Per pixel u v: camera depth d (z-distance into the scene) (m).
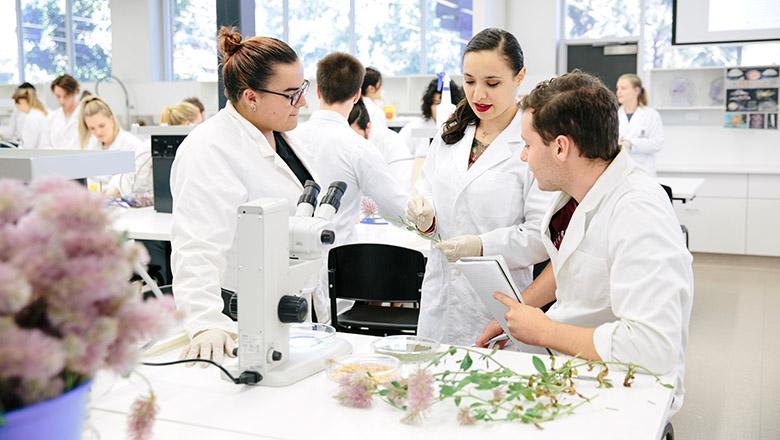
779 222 6.95
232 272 1.89
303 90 1.98
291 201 2.00
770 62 7.30
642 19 7.69
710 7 7.26
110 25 9.88
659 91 7.60
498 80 2.15
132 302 0.79
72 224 0.73
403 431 1.24
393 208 2.87
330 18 8.92
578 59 8.04
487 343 1.93
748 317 5.17
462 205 2.30
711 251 7.24
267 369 1.44
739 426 3.36
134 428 0.97
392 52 8.67
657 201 1.53
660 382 1.43
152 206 4.39
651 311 1.45
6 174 1.19
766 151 7.29
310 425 1.27
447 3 8.31
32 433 0.75
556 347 1.55
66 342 0.72
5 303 0.66
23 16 10.30
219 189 1.87
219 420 1.29
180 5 9.77
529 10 7.90
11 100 9.61
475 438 1.21
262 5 9.23
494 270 1.68
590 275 1.63
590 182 1.62
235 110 1.99
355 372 1.37
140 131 3.96
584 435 1.21
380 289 3.06
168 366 1.57
